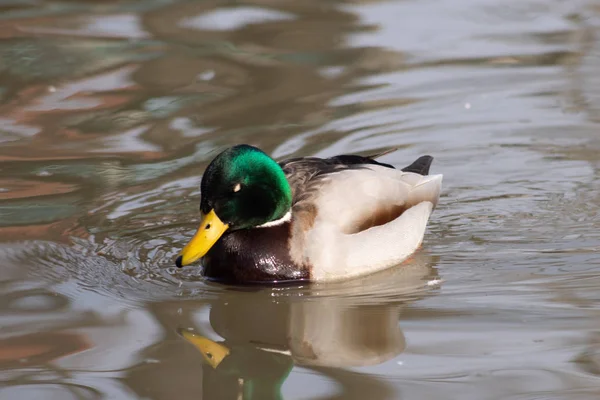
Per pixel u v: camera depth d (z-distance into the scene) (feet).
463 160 47.44
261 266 35.88
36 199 42.70
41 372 29.71
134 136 48.78
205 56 59.21
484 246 39.34
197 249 34.42
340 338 32.40
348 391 28.73
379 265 37.09
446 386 28.66
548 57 58.85
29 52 59.82
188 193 43.24
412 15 66.33
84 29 63.82
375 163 40.50
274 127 49.60
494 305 34.01
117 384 29.07
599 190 44.11
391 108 52.39
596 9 66.74
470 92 54.39
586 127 50.21
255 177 35.12
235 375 29.94
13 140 48.24
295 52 59.82
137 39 62.13
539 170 46.29
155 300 35.04
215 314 34.12
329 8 67.87
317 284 36.19
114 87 54.65
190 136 48.52
